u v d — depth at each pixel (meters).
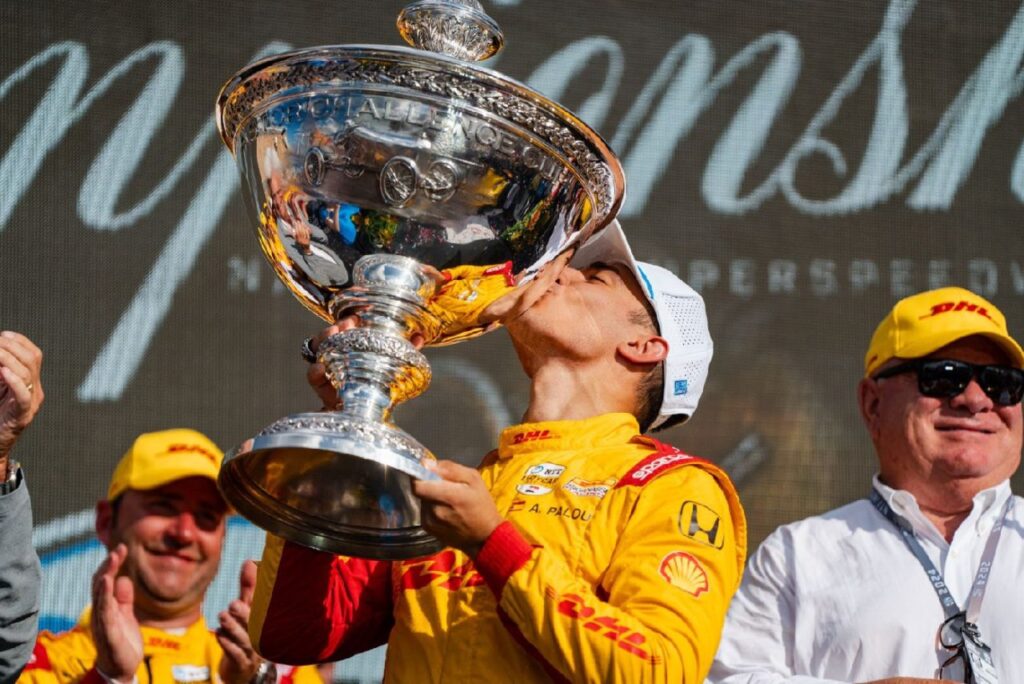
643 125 11.33
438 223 4.79
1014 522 7.63
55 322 10.67
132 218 10.88
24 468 10.40
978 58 11.77
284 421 4.47
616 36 11.40
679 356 6.18
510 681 4.84
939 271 11.48
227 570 10.37
